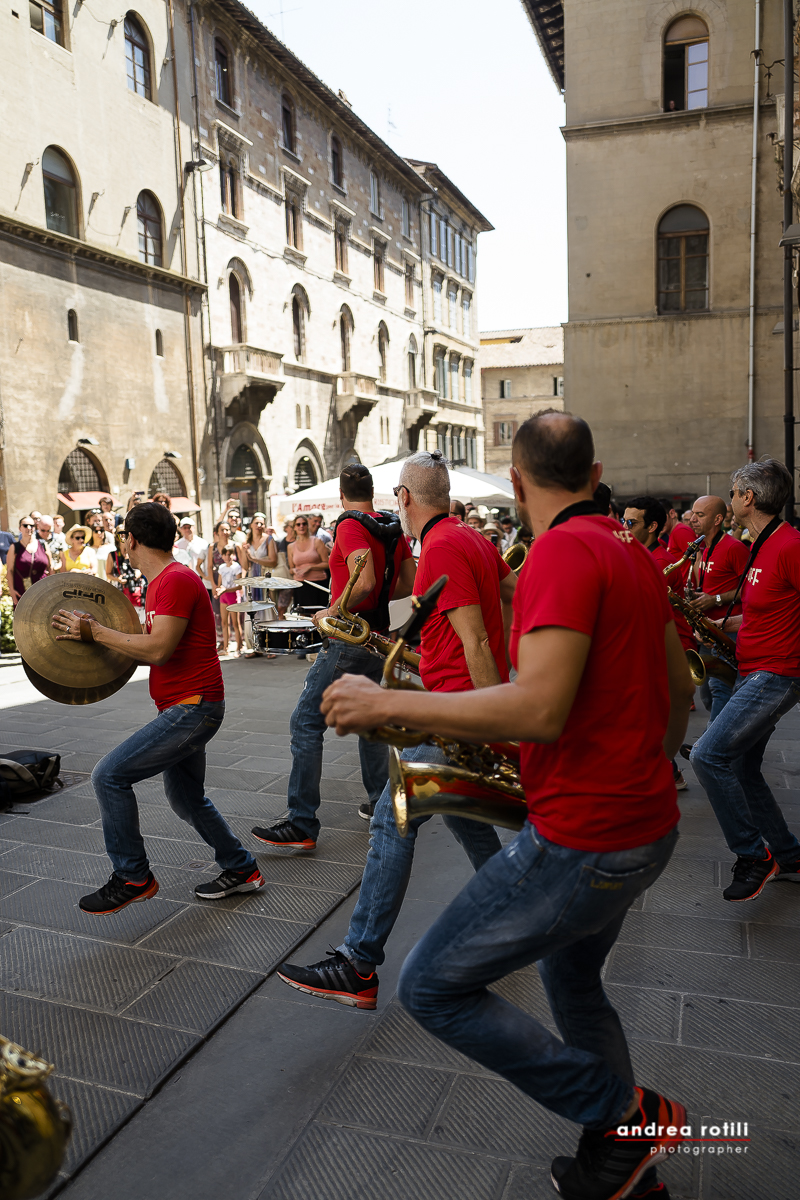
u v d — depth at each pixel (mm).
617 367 17094
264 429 25781
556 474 1850
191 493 22516
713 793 3703
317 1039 2816
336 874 4070
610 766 1727
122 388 19984
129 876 3486
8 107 16641
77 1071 2648
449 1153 2293
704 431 16828
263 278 25703
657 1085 2535
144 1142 2369
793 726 6719
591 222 16984
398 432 35688
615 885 1744
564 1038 2082
